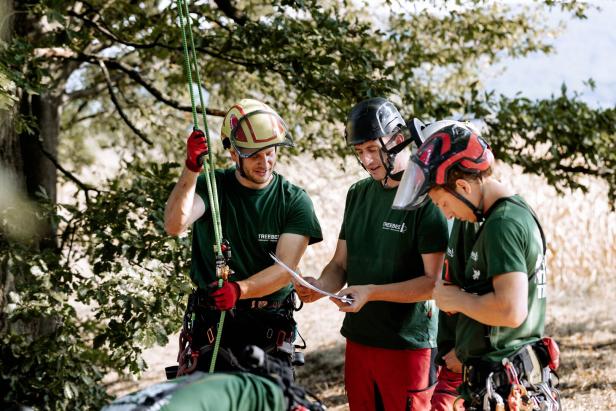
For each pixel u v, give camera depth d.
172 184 6.75
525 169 8.54
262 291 4.06
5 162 7.09
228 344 4.18
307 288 4.18
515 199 3.29
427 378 4.35
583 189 8.62
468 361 3.45
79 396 6.92
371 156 4.20
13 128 7.18
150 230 6.46
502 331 3.34
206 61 10.05
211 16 8.52
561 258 13.97
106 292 6.12
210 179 4.23
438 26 9.89
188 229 6.53
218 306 3.91
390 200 4.26
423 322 4.32
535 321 3.36
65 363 6.50
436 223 4.13
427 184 3.29
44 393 6.60
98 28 7.88
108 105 11.80
